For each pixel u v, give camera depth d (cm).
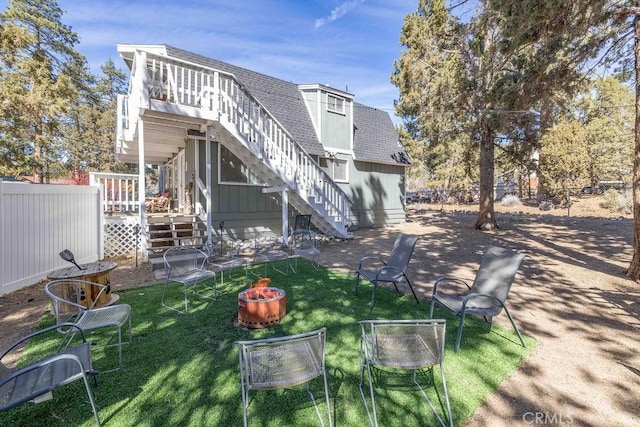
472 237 940
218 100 671
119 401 230
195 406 225
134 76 709
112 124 2328
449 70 1003
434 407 224
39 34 1714
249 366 205
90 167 2288
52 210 563
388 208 1370
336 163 1172
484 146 1059
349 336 330
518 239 895
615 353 295
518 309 403
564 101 913
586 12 468
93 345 311
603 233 955
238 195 920
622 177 1812
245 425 187
